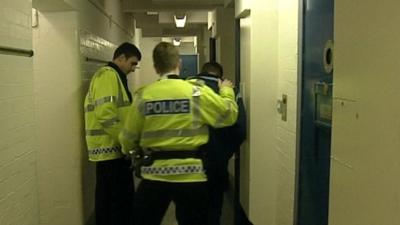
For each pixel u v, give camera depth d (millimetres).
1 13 2045
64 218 3752
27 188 2424
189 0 6285
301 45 2523
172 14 9461
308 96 2406
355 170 1140
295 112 2678
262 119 3275
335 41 1293
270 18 3189
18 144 2275
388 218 958
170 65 2680
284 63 2977
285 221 3002
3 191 2070
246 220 3934
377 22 1008
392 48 937
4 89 2080
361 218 1102
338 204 1266
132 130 2664
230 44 5879
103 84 3377
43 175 3703
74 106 3676
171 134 2605
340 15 1248
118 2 6527
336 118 1281
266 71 3229
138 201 2691
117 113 3391
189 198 2629
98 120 3373
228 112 2688
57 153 3697
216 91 2963
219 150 3006
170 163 2609
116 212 3535
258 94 3254
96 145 3441
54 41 3625
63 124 3678
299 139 2564
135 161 2721
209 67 3189
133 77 8297
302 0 2502
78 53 3668
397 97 916
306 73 2451
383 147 978
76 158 3709
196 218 2660
